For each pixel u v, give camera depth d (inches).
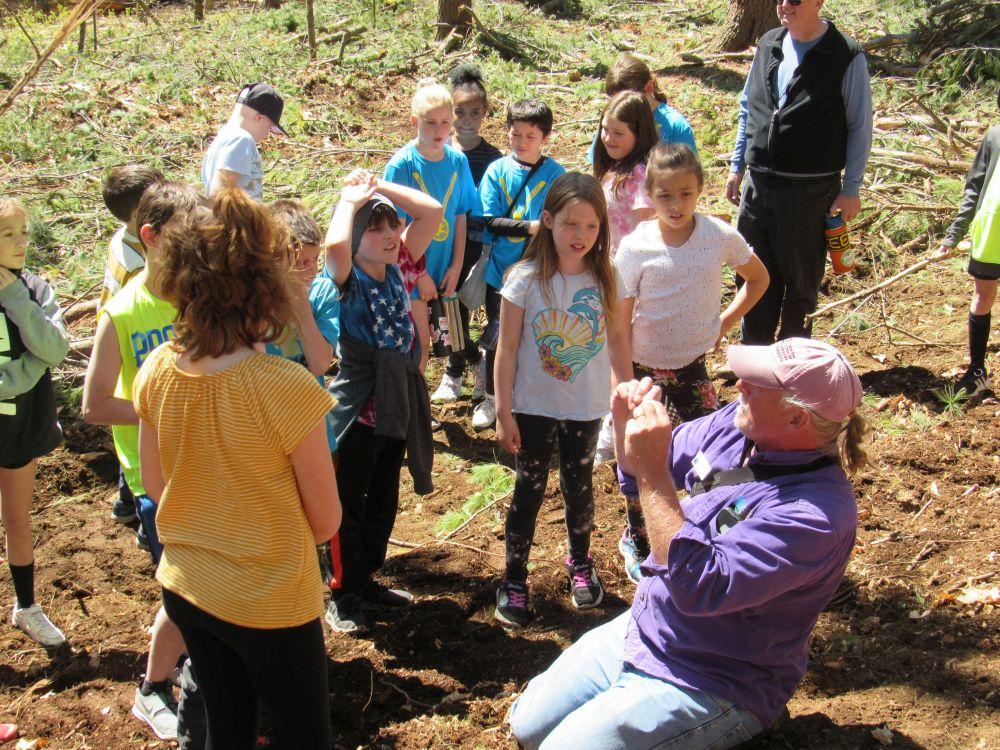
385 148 382.9
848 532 104.1
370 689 150.0
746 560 101.9
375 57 499.2
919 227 298.2
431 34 539.2
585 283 150.9
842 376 102.7
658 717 109.0
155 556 138.3
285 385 99.5
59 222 322.0
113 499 207.0
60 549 189.2
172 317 128.1
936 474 195.2
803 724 128.1
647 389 113.1
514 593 164.7
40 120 400.8
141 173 153.4
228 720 111.3
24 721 146.4
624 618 123.7
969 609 155.9
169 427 101.6
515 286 151.9
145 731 143.9
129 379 130.2
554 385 153.6
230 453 100.2
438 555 185.9
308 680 108.4
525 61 510.0
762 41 214.4
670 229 166.4
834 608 161.0
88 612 172.2
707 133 380.8
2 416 149.4
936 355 241.8
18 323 145.1
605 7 620.4
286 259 128.6
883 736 125.2
